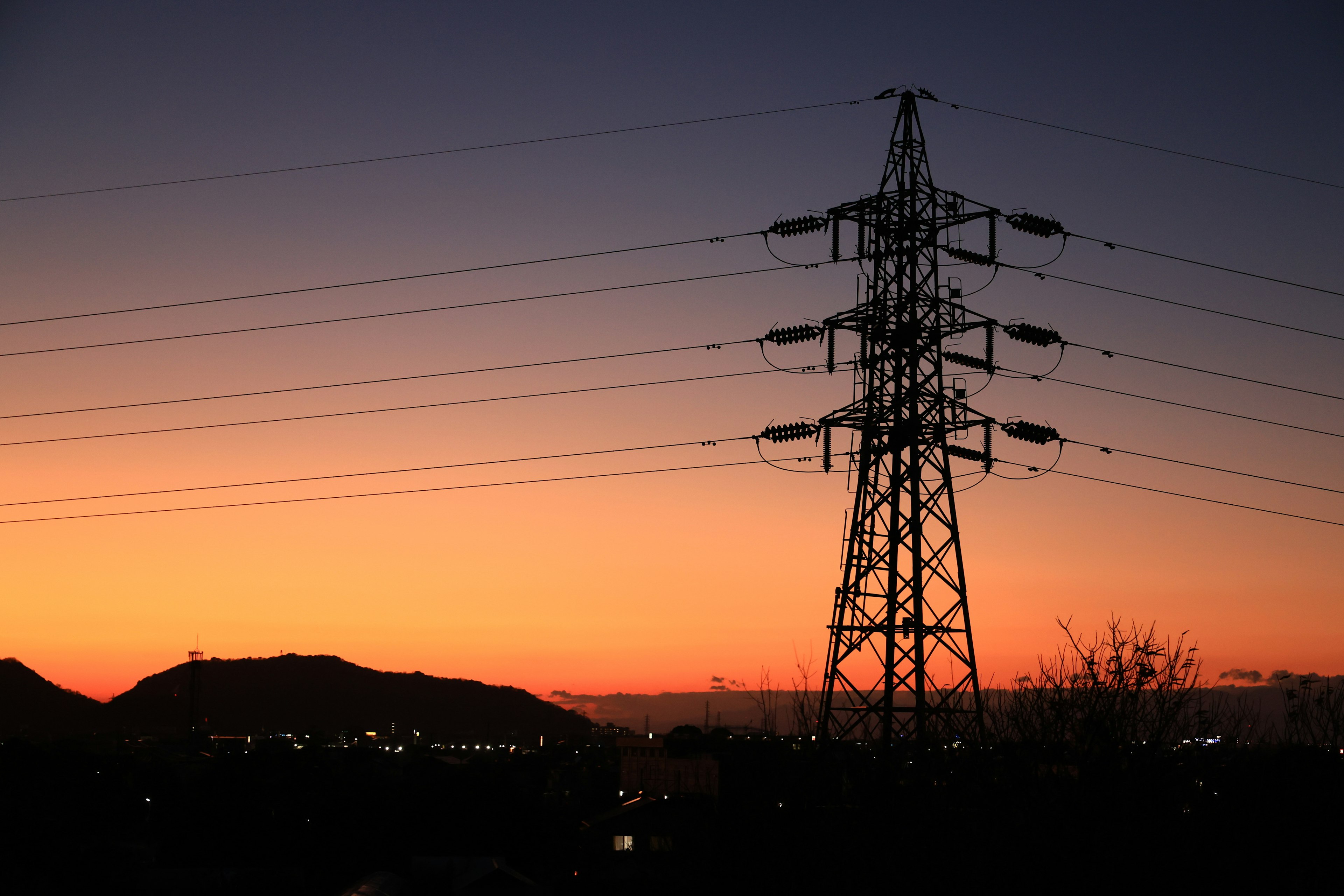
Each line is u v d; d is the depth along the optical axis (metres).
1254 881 14.28
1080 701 15.29
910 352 30.12
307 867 61.88
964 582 28.53
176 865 62.59
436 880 48.91
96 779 83.94
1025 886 14.48
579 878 36.78
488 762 107.69
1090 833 14.47
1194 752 15.07
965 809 15.64
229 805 71.50
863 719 20.58
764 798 17.62
